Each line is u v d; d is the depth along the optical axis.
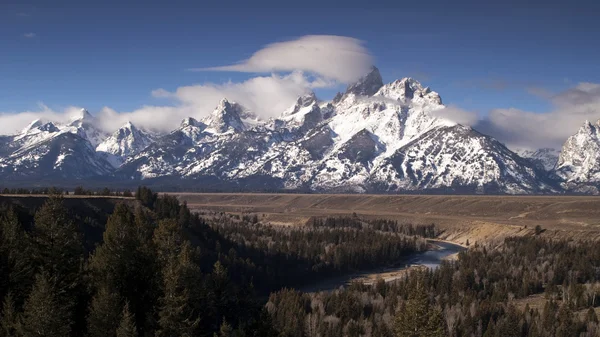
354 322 156.00
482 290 196.88
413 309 96.44
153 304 91.00
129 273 93.81
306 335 151.88
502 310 168.25
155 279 92.56
